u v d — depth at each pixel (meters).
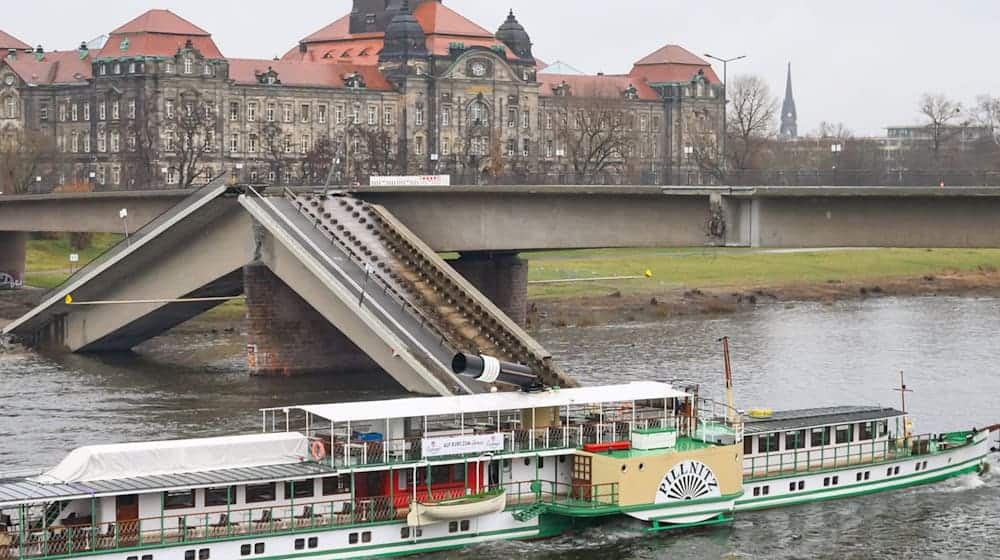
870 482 108.75
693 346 173.25
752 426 106.38
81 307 176.88
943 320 199.88
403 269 147.00
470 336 135.38
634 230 146.75
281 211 155.25
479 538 96.12
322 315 155.50
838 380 146.88
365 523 92.94
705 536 98.38
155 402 141.38
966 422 126.25
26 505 86.44
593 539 97.62
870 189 128.00
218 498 90.94
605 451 99.00
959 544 97.19
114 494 86.94
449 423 99.94
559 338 180.88
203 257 164.00
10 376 159.00
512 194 154.00
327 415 93.75
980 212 126.19
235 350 178.00
